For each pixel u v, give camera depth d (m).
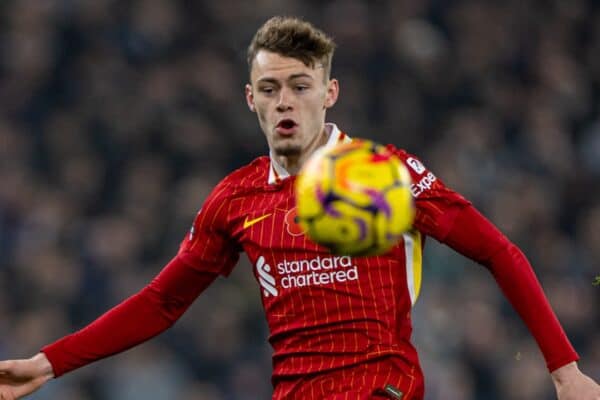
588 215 52.16
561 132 55.28
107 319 20.53
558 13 59.66
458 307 44.41
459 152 51.28
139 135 50.41
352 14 54.22
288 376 19.38
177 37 54.06
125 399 42.78
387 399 18.83
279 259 19.42
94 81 52.22
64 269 45.84
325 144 19.91
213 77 52.31
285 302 19.42
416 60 53.94
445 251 45.31
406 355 19.20
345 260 19.17
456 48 55.94
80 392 42.62
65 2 54.06
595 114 57.16
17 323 44.50
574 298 47.97
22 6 53.97
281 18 20.08
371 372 18.95
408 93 52.88
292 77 19.36
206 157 49.94
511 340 45.19
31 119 51.09
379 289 19.16
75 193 48.72
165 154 49.91
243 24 54.19
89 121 50.91
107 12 54.03
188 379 43.69
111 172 49.59
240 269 45.38
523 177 52.12
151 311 20.55
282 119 19.34
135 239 46.91
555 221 51.59
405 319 19.42
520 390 44.03
